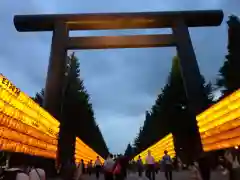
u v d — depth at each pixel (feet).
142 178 66.74
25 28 71.10
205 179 32.24
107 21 70.79
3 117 32.96
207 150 54.44
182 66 67.97
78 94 142.72
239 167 36.42
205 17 71.51
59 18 70.44
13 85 31.83
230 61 91.91
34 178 18.74
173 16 71.77
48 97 64.39
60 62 67.15
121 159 37.93
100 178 79.05
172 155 112.88
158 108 157.17
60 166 67.05
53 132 59.52
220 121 45.78
